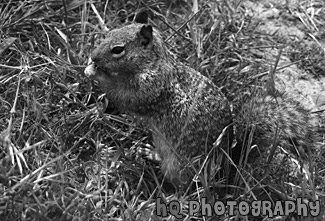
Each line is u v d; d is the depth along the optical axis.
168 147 7.02
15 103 7.07
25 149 6.42
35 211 5.82
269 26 9.41
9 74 7.64
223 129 6.81
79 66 7.78
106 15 8.87
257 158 7.12
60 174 6.17
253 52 9.01
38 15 8.55
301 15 9.57
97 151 6.97
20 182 5.93
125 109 7.18
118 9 9.07
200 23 9.15
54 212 6.00
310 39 9.30
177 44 8.75
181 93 6.93
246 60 8.75
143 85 6.89
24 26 8.36
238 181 6.88
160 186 6.70
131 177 6.99
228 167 6.76
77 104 7.63
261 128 7.03
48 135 7.02
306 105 8.37
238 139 7.09
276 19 9.53
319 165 7.25
